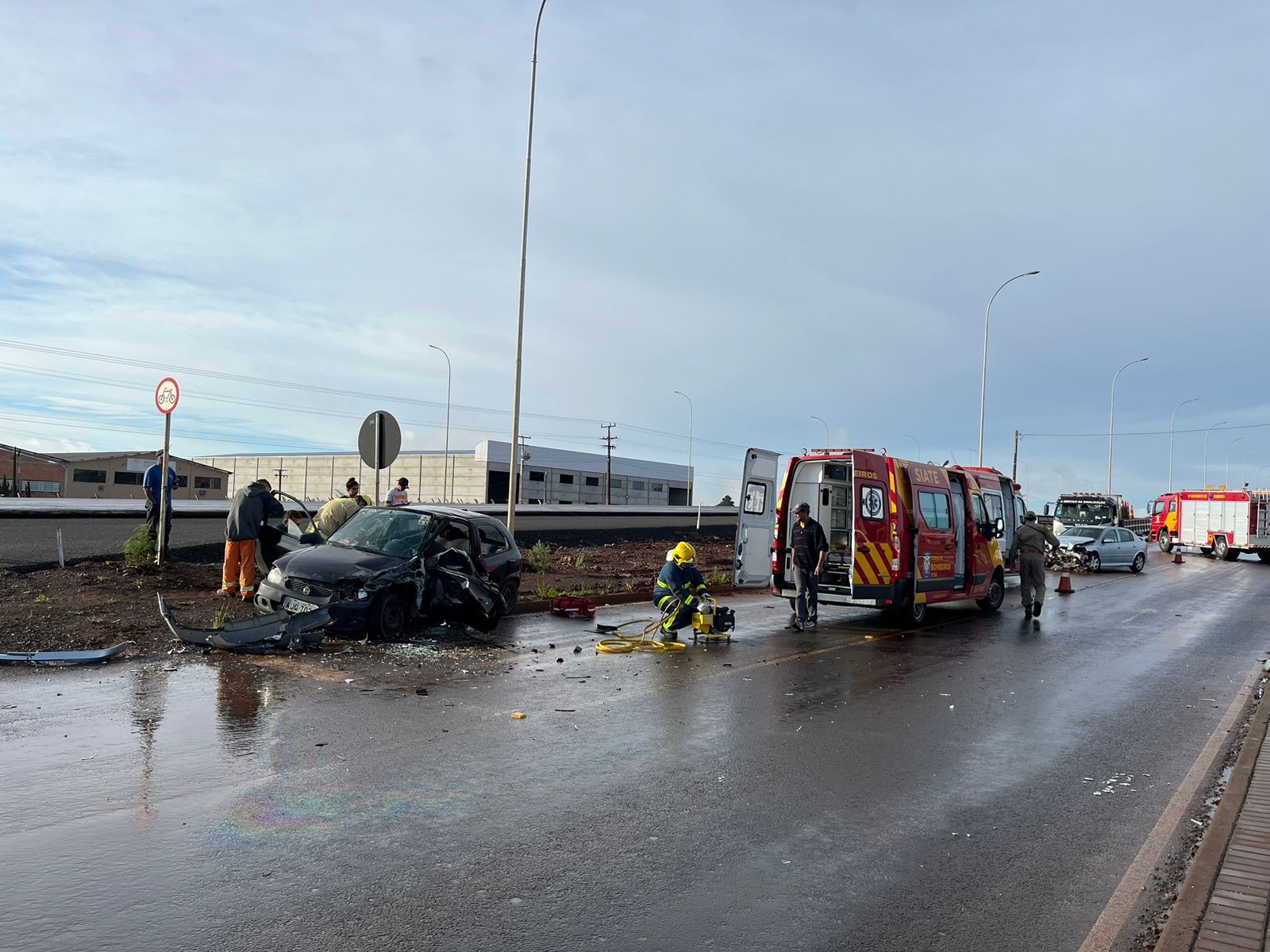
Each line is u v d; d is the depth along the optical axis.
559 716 7.58
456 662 9.77
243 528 12.33
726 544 33.97
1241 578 29.38
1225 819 5.21
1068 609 18.77
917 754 6.87
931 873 4.58
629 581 19.23
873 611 17.02
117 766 5.76
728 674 9.90
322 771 5.81
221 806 5.12
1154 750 7.19
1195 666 11.52
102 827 4.75
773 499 16.78
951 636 13.88
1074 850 4.96
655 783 5.88
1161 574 31.19
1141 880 4.57
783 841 4.95
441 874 4.32
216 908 3.88
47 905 3.87
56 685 7.91
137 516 24.20
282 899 4.00
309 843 4.65
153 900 3.94
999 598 18.17
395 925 3.79
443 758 6.20
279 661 9.27
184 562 15.61
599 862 4.55
